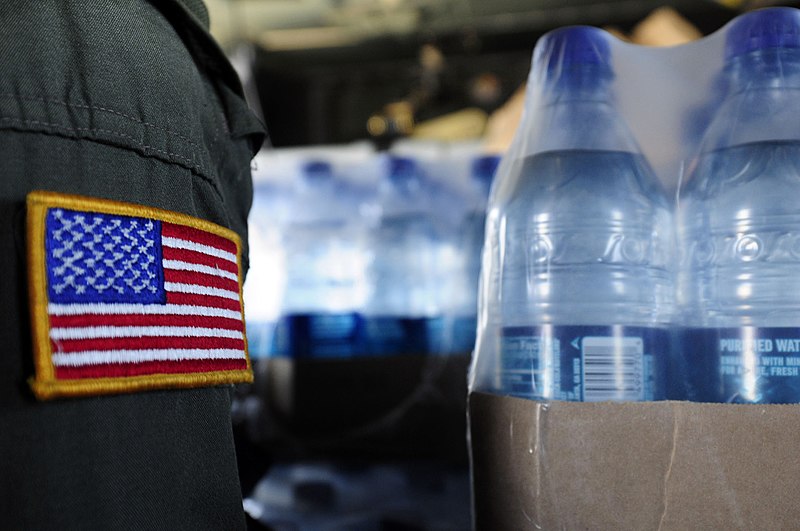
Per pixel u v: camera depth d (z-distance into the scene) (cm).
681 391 32
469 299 63
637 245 33
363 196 67
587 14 121
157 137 26
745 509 29
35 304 22
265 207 68
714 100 35
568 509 30
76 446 23
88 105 25
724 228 32
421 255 64
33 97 24
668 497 29
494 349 34
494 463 32
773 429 29
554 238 33
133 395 24
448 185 65
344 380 59
